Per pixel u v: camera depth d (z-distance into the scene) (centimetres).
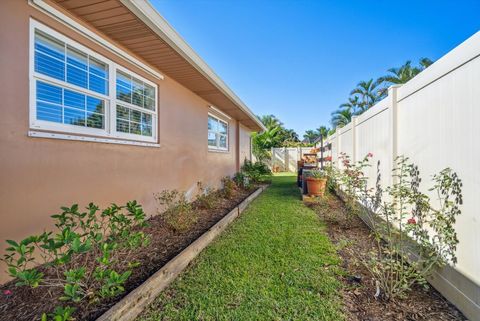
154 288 227
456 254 201
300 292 229
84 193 305
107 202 339
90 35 309
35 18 250
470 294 186
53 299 204
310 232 391
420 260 230
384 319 192
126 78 388
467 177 189
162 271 243
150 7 293
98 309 192
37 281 172
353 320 192
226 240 360
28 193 244
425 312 199
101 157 331
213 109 739
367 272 261
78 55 304
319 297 221
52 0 261
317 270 269
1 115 222
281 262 288
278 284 243
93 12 282
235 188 788
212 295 228
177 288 240
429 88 239
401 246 257
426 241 234
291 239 361
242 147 1149
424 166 247
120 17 293
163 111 475
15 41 233
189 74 480
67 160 284
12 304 198
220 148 842
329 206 550
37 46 259
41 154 256
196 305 214
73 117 299
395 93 312
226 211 516
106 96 342
